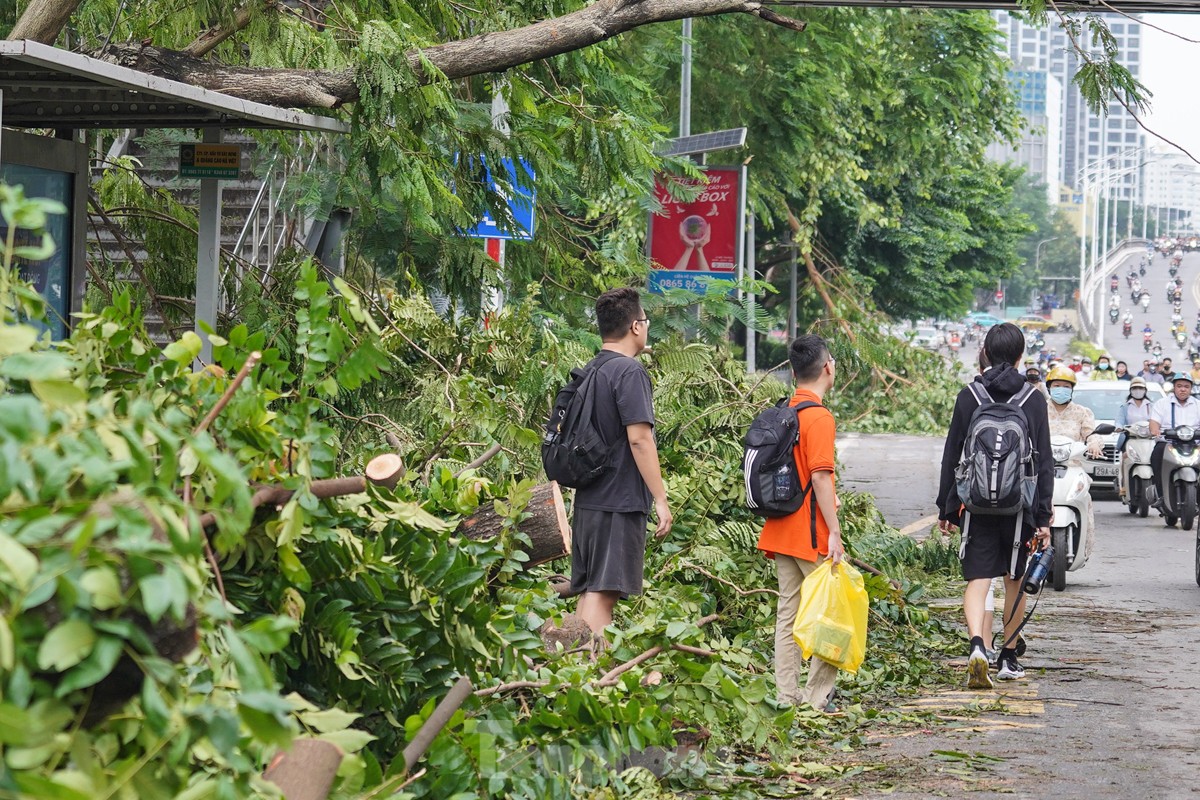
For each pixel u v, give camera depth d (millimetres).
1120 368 48531
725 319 17312
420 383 11188
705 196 21391
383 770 5266
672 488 11203
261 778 3914
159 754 3365
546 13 12516
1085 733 9352
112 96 9734
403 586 5492
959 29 43938
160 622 3264
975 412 11023
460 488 7410
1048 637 13586
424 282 13805
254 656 3367
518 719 6391
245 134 16078
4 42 7445
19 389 4094
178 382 4785
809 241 46062
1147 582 18234
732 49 31891
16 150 10109
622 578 8562
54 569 2979
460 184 12602
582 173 12680
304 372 4969
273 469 4867
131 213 14125
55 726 3092
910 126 45156
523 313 11992
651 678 7027
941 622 13305
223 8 11734
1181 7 14594
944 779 8047
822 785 7855
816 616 9164
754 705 7188
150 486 3256
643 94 14711
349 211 14125
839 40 35156
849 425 45875
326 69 11062
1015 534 10961
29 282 4184
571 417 8602
